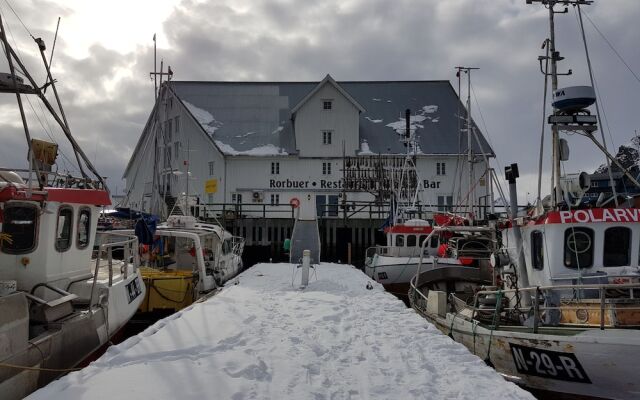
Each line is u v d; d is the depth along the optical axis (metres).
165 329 7.38
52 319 6.69
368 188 34.09
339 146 35.75
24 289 7.16
